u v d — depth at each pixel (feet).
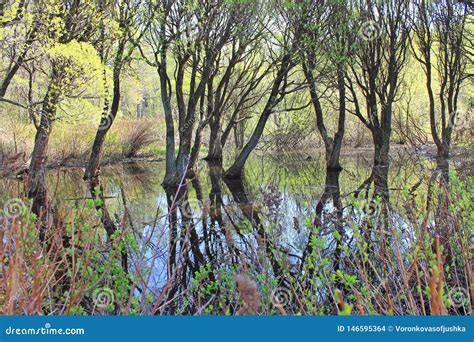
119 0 46.09
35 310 7.14
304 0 48.37
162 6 46.16
